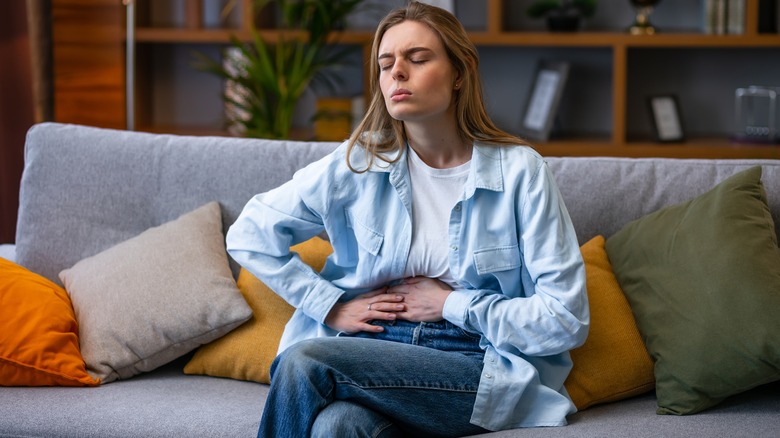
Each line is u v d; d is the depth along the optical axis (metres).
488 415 1.69
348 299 1.92
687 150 3.73
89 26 3.70
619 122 3.79
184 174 2.27
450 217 1.79
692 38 3.72
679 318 1.82
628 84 4.12
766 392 1.87
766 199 1.94
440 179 1.82
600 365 1.85
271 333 2.01
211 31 3.82
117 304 2.03
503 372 1.72
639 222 2.03
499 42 3.79
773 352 1.71
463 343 1.80
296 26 4.00
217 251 2.14
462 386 1.69
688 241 1.89
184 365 2.12
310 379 1.61
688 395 1.76
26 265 2.27
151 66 4.20
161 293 2.03
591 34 3.77
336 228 1.90
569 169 2.15
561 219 1.76
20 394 1.89
